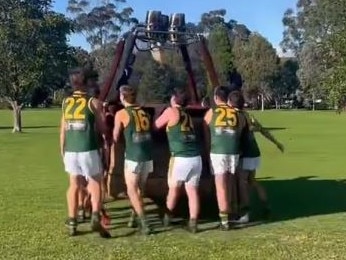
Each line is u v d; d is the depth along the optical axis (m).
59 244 7.83
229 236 8.29
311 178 14.36
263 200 9.70
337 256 7.27
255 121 9.41
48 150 22.69
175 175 8.43
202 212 9.73
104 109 8.85
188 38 10.73
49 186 13.02
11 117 58.91
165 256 7.26
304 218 9.48
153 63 11.61
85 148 8.00
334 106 17.52
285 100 104.94
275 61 95.50
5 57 33.94
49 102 90.25
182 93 8.41
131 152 8.23
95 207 8.09
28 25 33.72
